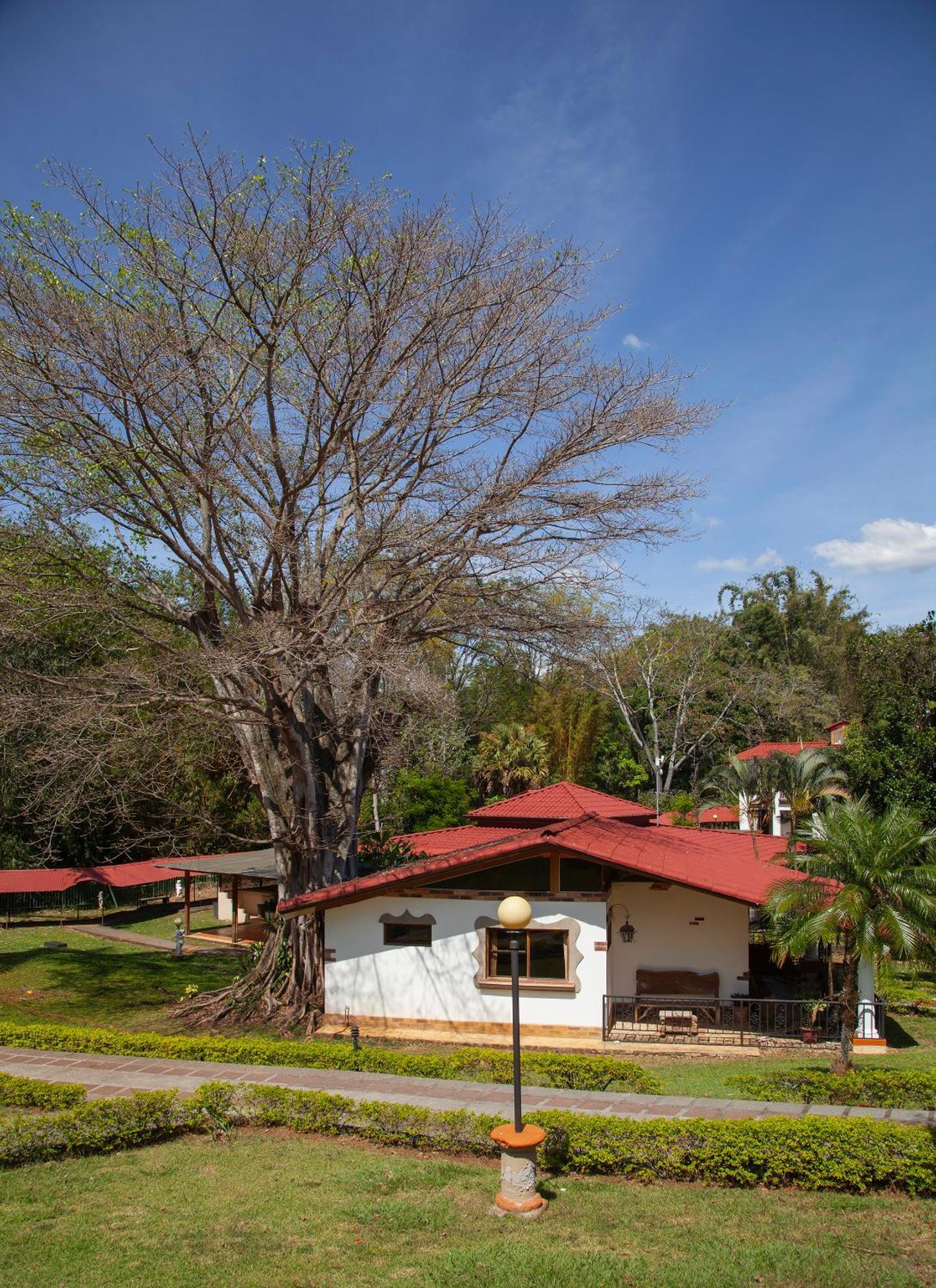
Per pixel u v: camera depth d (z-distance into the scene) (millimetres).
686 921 19047
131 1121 10414
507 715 44375
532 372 18062
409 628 18688
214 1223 8258
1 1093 11625
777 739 56969
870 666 29484
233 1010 19312
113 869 36781
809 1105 11062
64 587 18109
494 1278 7152
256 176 16391
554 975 17469
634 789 54500
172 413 17047
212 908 39906
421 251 16922
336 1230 8102
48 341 15859
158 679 17547
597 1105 10992
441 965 17797
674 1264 7352
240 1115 10969
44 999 22047
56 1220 8383
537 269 17734
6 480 16953
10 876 34750
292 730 18750
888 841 13570
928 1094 11172
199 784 32219
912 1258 7402
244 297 17484
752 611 68625
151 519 18578
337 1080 12492
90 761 17656
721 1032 17609
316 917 19125
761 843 23109
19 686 18172
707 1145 9195
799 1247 7605
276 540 17422
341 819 19500
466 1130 10008
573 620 18375
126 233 16969
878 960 12789
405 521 18000
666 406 17766
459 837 25516
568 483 17766
